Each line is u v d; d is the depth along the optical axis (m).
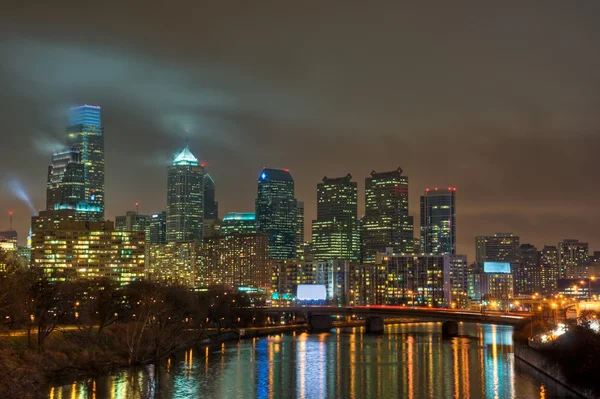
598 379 170.88
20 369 180.62
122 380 199.75
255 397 184.25
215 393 188.00
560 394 179.12
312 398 183.75
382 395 187.38
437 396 184.25
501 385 195.25
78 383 192.38
